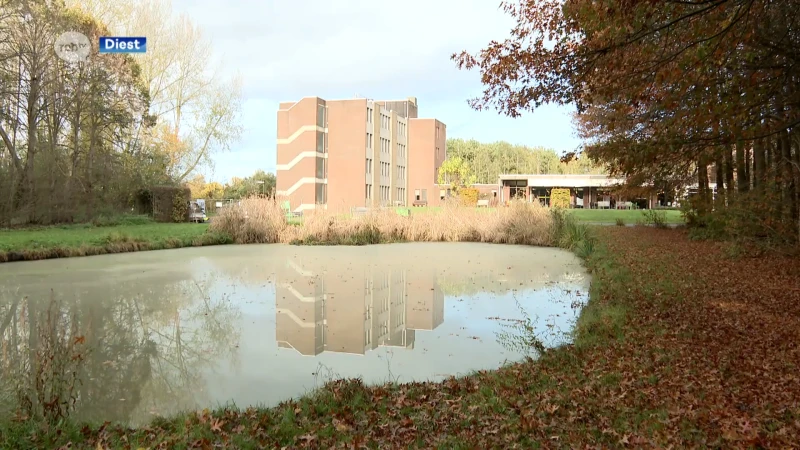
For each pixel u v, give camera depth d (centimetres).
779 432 358
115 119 2681
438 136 6022
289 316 837
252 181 6444
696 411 404
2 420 417
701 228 1859
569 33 734
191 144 3684
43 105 2334
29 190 2275
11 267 1300
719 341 601
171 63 3509
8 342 666
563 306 911
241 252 1730
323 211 2177
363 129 4781
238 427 404
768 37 730
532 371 536
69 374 543
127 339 698
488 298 984
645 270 1129
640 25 612
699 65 638
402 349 657
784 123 805
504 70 776
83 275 1195
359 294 1022
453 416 419
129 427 425
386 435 386
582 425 393
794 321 680
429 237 2252
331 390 481
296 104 4706
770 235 1298
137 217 2806
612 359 558
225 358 622
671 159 880
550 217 2139
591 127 2152
